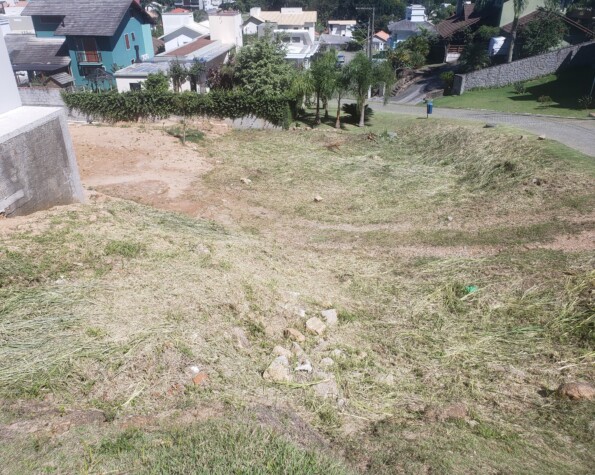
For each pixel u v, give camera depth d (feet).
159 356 21.07
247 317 25.98
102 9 118.01
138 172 56.90
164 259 29.99
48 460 14.90
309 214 46.65
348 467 16.31
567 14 122.83
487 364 24.41
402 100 110.11
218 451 15.74
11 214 31.99
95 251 29.25
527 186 47.26
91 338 21.57
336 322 27.94
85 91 87.61
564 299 29.27
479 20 137.80
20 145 32.32
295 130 79.56
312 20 199.00
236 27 129.08
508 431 19.33
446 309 29.89
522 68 102.73
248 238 39.75
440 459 17.02
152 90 82.43
